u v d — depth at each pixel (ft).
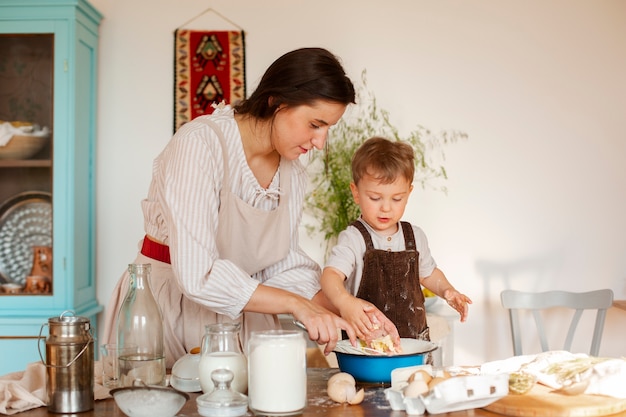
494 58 11.25
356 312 5.69
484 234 11.28
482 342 11.31
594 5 11.27
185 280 5.14
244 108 5.59
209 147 5.49
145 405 4.36
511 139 11.28
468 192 11.25
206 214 5.33
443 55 11.21
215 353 4.91
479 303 11.29
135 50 11.17
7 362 9.94
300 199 6.24
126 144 11.18
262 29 11.16
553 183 11.31
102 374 5.49
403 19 11.23
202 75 11.13
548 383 4.93
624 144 11.29
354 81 11.20
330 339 5.01
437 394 4.36
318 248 11.00
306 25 11.18
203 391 4.89
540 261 11.31
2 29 10.03
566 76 11.28
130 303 5.09
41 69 10.07
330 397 4.79
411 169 7.52
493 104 11.25
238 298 5.09
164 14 11.19
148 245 6.04
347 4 11.19
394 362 5.15
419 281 7.57
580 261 11.32
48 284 10.07
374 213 7.49
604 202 11.30
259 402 4.49
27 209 10.11
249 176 5.77
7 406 4.58
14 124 10.10
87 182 10.77
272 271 6.20
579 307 10.50
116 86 11.17
